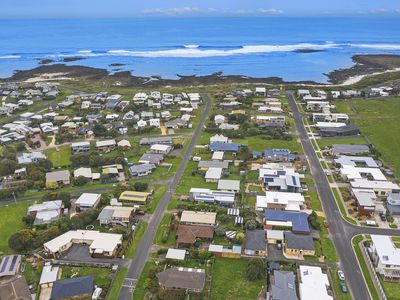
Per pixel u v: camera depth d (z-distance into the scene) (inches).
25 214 3592.5
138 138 5575.8
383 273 2650.1
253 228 3218.5
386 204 3641.7
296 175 4079.7
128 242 3068.4
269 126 5836.6
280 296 2404.0
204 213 3427.7
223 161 4569.4
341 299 2472.9
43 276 2684.5
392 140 5285.4
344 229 3257.9
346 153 4761.3
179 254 2891.2
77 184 4146.2
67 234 3139.8
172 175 4335.6
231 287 2593.5
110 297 2508.6
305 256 2908.5
